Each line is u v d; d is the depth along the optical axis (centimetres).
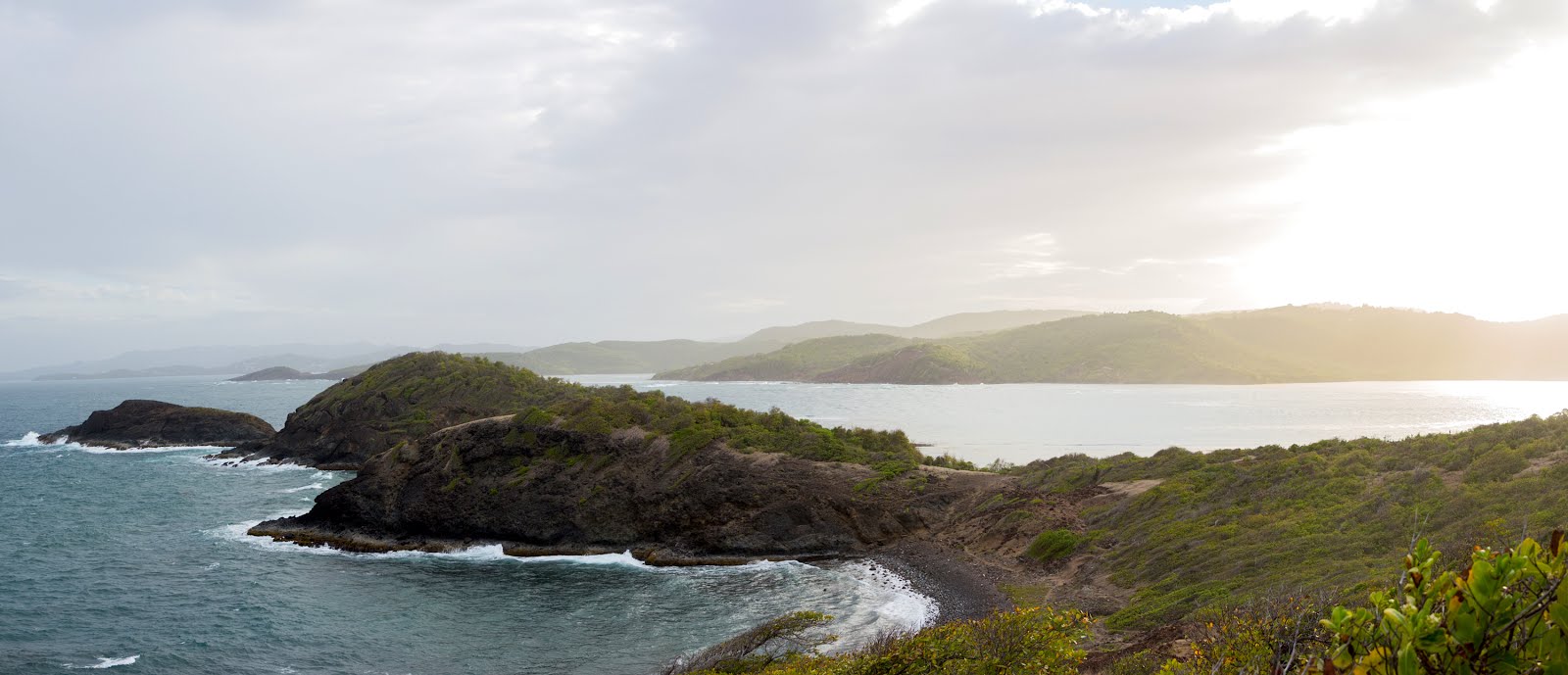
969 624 1764
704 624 3984
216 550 5716
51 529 6347
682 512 5628
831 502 5534
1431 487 3406
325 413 10175
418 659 3597
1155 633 2433
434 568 5228
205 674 3466
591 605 4347
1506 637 236
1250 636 908
